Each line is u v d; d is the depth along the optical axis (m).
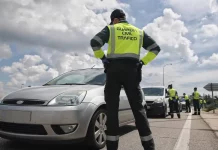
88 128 4.29
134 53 3.20
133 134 6.16
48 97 4.18
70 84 5.39
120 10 3.49
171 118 11.81
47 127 3.90
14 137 4.09
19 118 4.04
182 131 6.82
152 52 3.28
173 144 5.05
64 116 3.94
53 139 3.93
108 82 3.20
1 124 4.28
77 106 4.11
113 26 3.29
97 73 5.82
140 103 3.17
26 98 4.22
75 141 4.05
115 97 3.17
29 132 4.01
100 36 3.14
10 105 4.23
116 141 3.14
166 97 13.24
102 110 4.62
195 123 9.09
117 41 3.21
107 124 3.17
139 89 3.20
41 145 4.79
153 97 12.35
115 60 3.17
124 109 5.63
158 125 8.31
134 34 3.30
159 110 11.92
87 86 4.95
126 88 3.17
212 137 5.87
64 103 4.09
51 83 5.71
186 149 4.62
